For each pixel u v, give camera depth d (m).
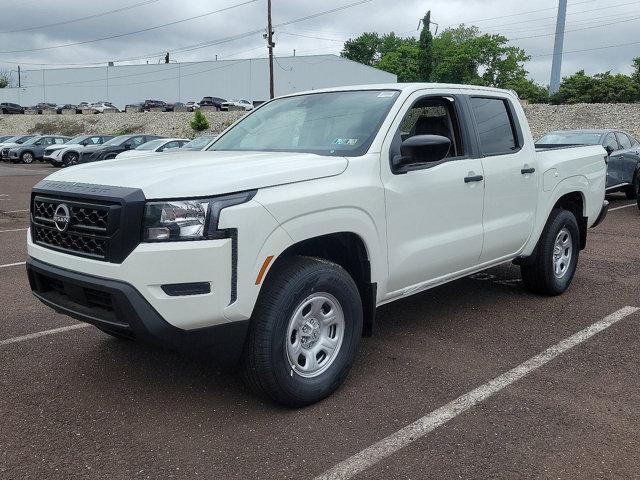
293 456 3.16
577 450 3.21
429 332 5.07
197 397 3.85
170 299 3.12
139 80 84.19
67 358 4.51
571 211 6.47
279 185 3.45
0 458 3.15
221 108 66.00
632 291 6.34
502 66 78.69
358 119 4.31
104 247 3.24
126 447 3.26
